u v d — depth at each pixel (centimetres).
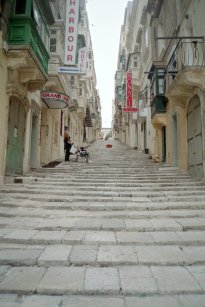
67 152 1516
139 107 2170
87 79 3378
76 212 664
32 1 909
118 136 5012
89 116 3594
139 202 742
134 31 2775
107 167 1263
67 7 1312
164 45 1466
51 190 852
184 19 1093
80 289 329
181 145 1209
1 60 845
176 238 497
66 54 1308
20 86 988
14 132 985
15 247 463
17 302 308
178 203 723
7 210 672
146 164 1381
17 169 1024
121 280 353
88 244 480
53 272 378
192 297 318
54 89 1445
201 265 404
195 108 1027
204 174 927
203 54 904
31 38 892
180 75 921
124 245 477
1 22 826
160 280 353
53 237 496
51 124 1534
